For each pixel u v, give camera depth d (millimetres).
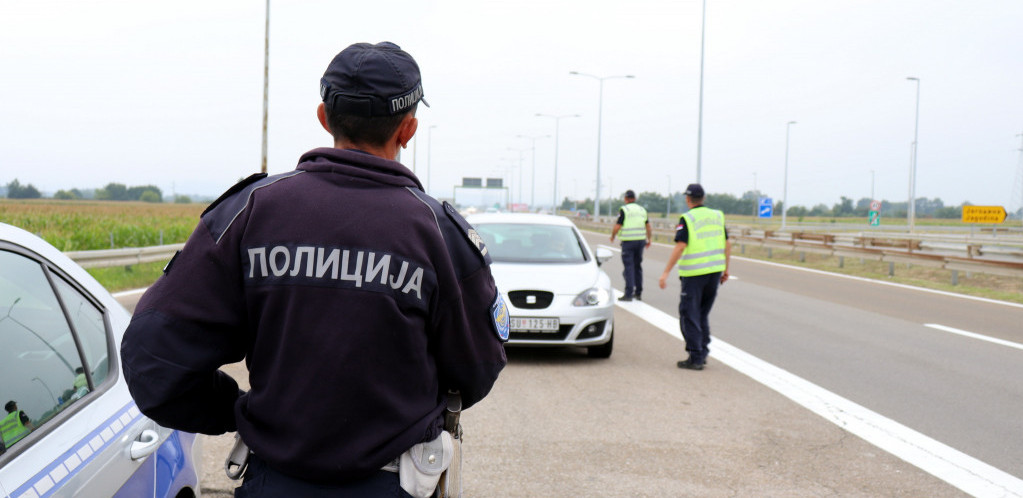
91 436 1918
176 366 1535
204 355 1569
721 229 7320
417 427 1648
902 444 5035
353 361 1570
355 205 1626
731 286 15344
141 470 2145
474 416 5531
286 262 1581
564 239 8922
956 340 9133
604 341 7562
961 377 7090
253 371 1644
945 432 5328
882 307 12203
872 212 39969
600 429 5266
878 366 7551
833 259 24016
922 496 4129
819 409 5887
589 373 7055
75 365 2066
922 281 16828
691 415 5660
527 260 8352
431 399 1715
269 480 1624
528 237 8891
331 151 1686
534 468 4457
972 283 16516
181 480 2426
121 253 13766
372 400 1591
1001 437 5230
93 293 2402
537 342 7402
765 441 5062
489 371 1799
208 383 1619
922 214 141375
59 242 18766
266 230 1598
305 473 1587
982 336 9445
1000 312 11734
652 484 4234
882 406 6008
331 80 1719
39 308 2023
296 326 1574
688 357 7707
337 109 1713
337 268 1580
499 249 8602
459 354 1748
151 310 1556
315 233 1594
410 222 1646
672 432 5227
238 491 1678
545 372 7078
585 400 6039
